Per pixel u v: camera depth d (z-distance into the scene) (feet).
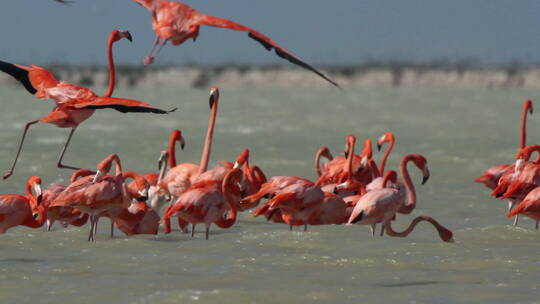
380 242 136.77
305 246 134.10
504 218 167.32
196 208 136.77
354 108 648.38
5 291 104.42
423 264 121.39
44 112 535.19
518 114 571.69
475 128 439.22
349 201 152.97
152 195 159.84
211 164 265.54
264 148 319.68
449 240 138.10
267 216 152.25
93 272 115.14
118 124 443.32
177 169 157.69
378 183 160.04
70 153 289.33
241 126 440.04
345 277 112.78
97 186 133.08
